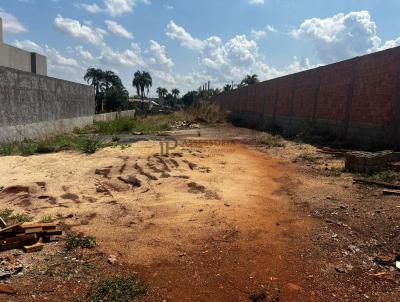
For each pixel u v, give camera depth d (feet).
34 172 30.27
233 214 20.53
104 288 12.61
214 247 16.38
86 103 90.53
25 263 14.32
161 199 23.56
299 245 16.72
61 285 12.89
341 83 53.98
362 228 18.53
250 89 109.29
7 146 44.55
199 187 26.40
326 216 20.48
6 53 68.49
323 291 13.01
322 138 54.70
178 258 15.30
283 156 43.14
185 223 19.11
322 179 29.84
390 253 15.80
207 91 199.72
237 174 31.73
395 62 41.14
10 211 20.15
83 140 50.34
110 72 184.75
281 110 81.66
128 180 28.55
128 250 15.90
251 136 68.54
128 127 77.82
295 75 73.51
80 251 15.65
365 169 30.99
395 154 31.89
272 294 12.81
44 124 62.28
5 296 12.07
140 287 12.91
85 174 29.84
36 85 58.65
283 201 23.72
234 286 13.30
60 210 21.01
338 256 15.62
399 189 24.95
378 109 44.27
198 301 12.33
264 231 18.29
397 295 12.67
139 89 232.12
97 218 19.93
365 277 13.91
